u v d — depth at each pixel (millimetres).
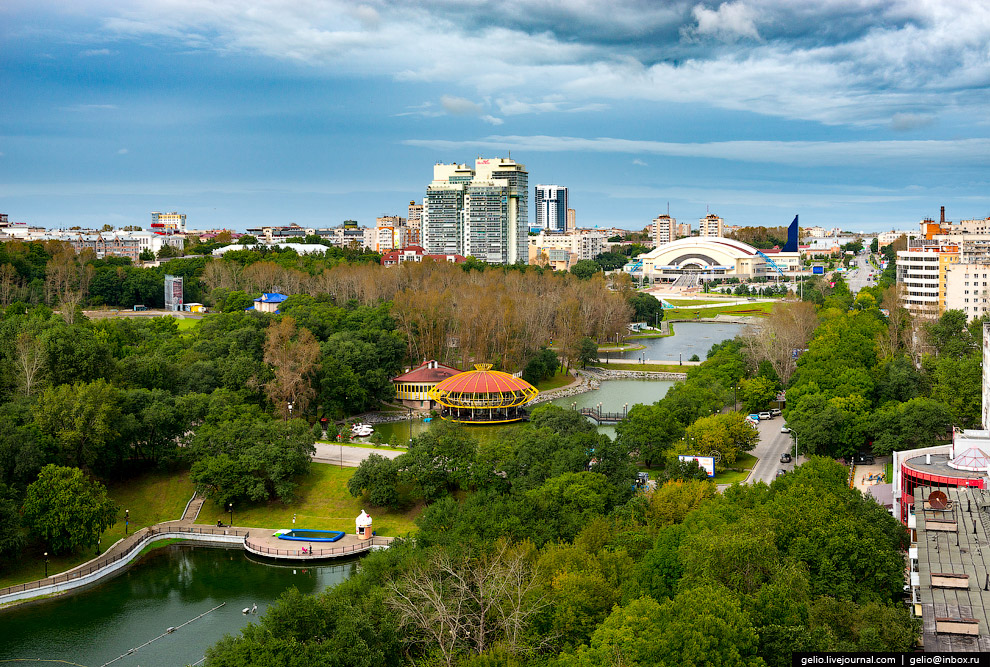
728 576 145000
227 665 131125
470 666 134750
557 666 127625
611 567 163375
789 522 165250
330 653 134750
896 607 137875
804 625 129625
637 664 117438
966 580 134500
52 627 190000
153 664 174500
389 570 172375
